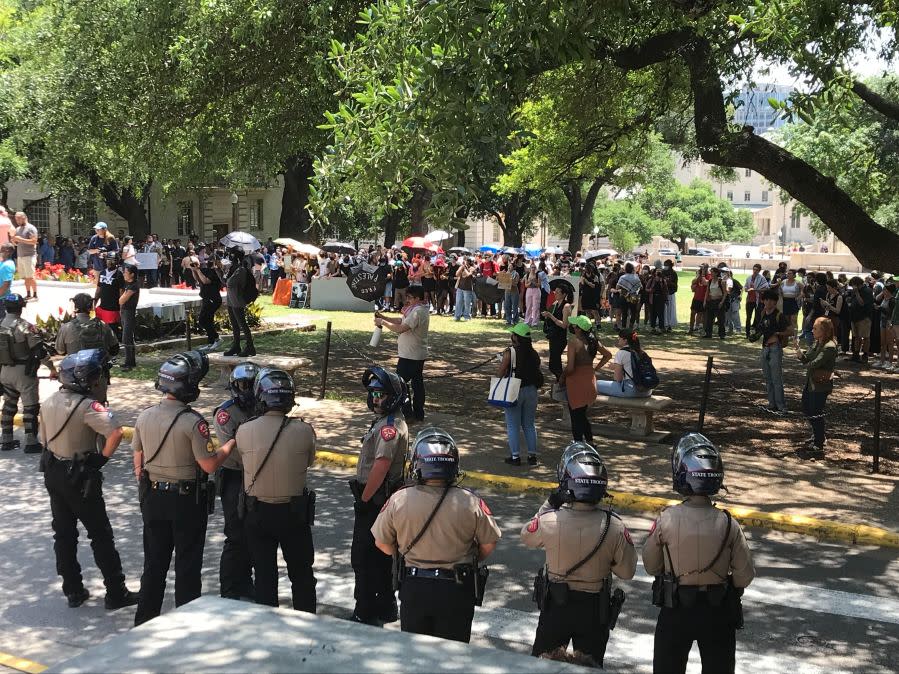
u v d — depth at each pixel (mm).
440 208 8734
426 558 4797
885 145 19844
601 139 19531
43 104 17281
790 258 78125
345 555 7852
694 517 4609
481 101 8914
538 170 21766
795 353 21750
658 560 4684
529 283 24797
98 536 6516
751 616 6758
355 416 12844
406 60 9031
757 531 8859
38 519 8523
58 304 21953
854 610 6906
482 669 3145
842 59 11508
